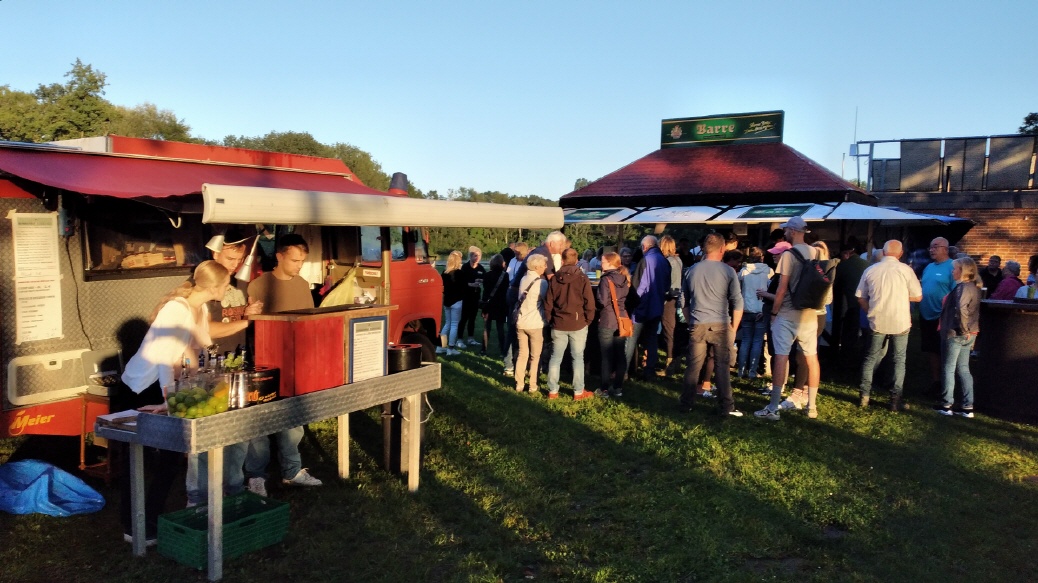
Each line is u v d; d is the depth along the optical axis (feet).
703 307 24.06
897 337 25.16
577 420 23.71
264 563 13.20
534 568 13.55
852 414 24.85
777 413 23.90
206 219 11.12
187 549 12.80
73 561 13.10
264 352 13.61
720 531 15.14
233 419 12.09
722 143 48.55
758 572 13.44
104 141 18.12
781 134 47.09
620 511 16.15
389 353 16.47
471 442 21.12
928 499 17.06
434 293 27.76
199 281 14.16
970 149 58.90
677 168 48.08
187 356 14.15
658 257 28.89
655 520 15.65
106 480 16.25
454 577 12.87
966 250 59.26
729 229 45.80
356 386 14.71
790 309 23.85
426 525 15.20
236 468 14.84
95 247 16.87
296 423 13.28
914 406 26.05
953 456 20.29
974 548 14.46
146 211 18.03
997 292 30.55
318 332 13.76
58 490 15.39
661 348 37.32
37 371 15.89
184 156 20.01
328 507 15.94
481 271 40.06
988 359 25.17
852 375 31.76
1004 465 19.66
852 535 14.92
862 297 25.67
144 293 17.93
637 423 23.40
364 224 14.32
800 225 23.79
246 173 21.35
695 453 20.13
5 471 15.69
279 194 12.30
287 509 14.24
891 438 22.00
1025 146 57.26
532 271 27.25
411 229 26.61
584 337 26.18
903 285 24.91
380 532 14.69
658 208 41.45
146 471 13.78
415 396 16.71
